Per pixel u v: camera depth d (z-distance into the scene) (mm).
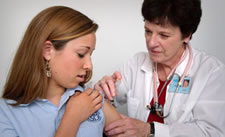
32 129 906
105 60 2127
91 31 901
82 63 905
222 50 2012
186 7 1007
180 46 1160
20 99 957
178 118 1206
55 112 957
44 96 970
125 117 1201
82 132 929
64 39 860
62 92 1015
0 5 1953
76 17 905
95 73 2146
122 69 1538
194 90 1174
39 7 1988
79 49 878
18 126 900
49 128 920
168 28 1048
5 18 1980
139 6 2035
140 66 1445
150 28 1095
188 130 1101
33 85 923
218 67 1179
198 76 1193
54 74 926
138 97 1384
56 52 889
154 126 1123
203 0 1938
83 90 1094
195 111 1167
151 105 1316
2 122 898
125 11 2045
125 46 2104
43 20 900
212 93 1129
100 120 1000
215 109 1105
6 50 2027
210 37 2004
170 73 1270
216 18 1962
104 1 2025
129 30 2074
